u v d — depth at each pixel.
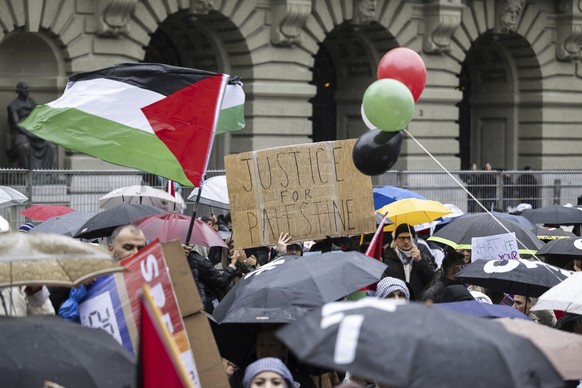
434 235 20.39
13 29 41.69
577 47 58.91
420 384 7.73
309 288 13.14
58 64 43.19
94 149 15.86
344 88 55.81
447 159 54.72
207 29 48.72
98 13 43.50
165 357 8.38
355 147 13.45
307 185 16.52
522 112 59.66
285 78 49.28
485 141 61.09
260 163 16.47
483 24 55.56
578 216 28.84
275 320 12.88
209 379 12.00
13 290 12.60
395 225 22.75
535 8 57.69
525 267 16.48
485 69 60.47
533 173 46.66
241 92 17.20
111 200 24.05
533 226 25.92
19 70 42.94
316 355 8.01
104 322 11.66
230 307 13.29
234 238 16.53
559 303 13.58
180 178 15.91
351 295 15.10
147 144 15.91
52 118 15.96
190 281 12.10
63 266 10.73
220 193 24.61
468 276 16.62
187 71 16.08
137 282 11.52
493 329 8.22
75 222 21.62
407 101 12.96
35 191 34.59
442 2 52.66
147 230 18.17
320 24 50.06
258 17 48.34
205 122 16.02
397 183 43.66
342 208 16.55
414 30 53.25
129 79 16.09
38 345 9.27
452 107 55.00
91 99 16.00
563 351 10.23
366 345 7.93
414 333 7.93
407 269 20.23
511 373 7.79
